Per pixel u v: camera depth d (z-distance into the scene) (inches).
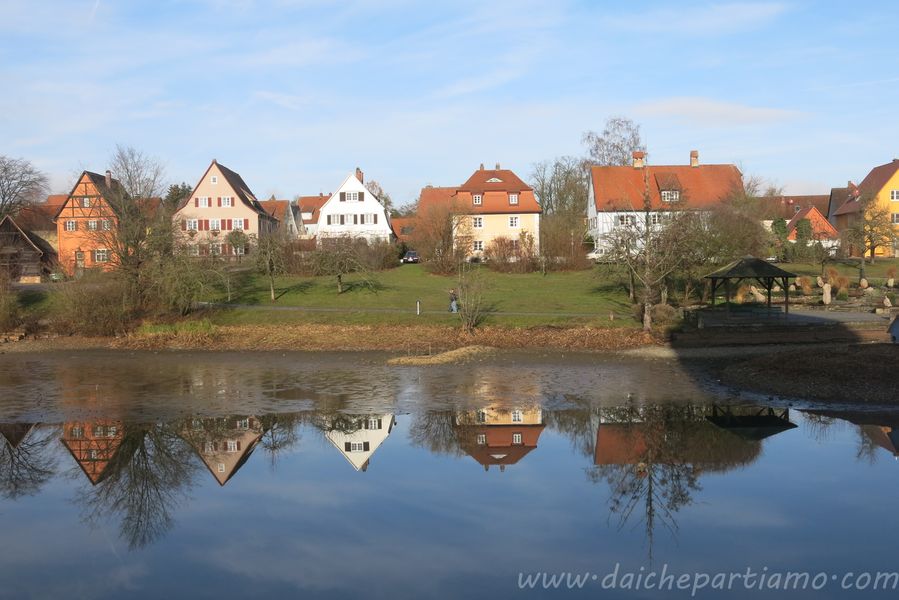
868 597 382.9
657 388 956.0
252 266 2181.3
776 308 1565.0
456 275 2231.8
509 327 1428.4
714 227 1761.8
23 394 951.6
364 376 1072.8
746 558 431.2
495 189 2807.6
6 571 422.3
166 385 1013.8
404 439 716.7
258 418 812.6
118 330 1486.2
